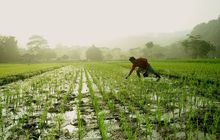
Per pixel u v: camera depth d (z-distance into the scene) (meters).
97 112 7.34
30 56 121.31
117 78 17.64
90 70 30.39
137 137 5.52
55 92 12.27
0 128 6.36
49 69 33.34
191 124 5.91
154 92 11.19
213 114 7.18
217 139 5.30
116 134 5.76
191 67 26.12
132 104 8.85
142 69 13.55
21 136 5.75
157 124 6.42
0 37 106.00
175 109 7.96
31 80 18.44
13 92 12.30
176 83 14.15
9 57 105.31
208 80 13.77
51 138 5.38
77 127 6.38
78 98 10.30
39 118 7.30
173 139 5.34
